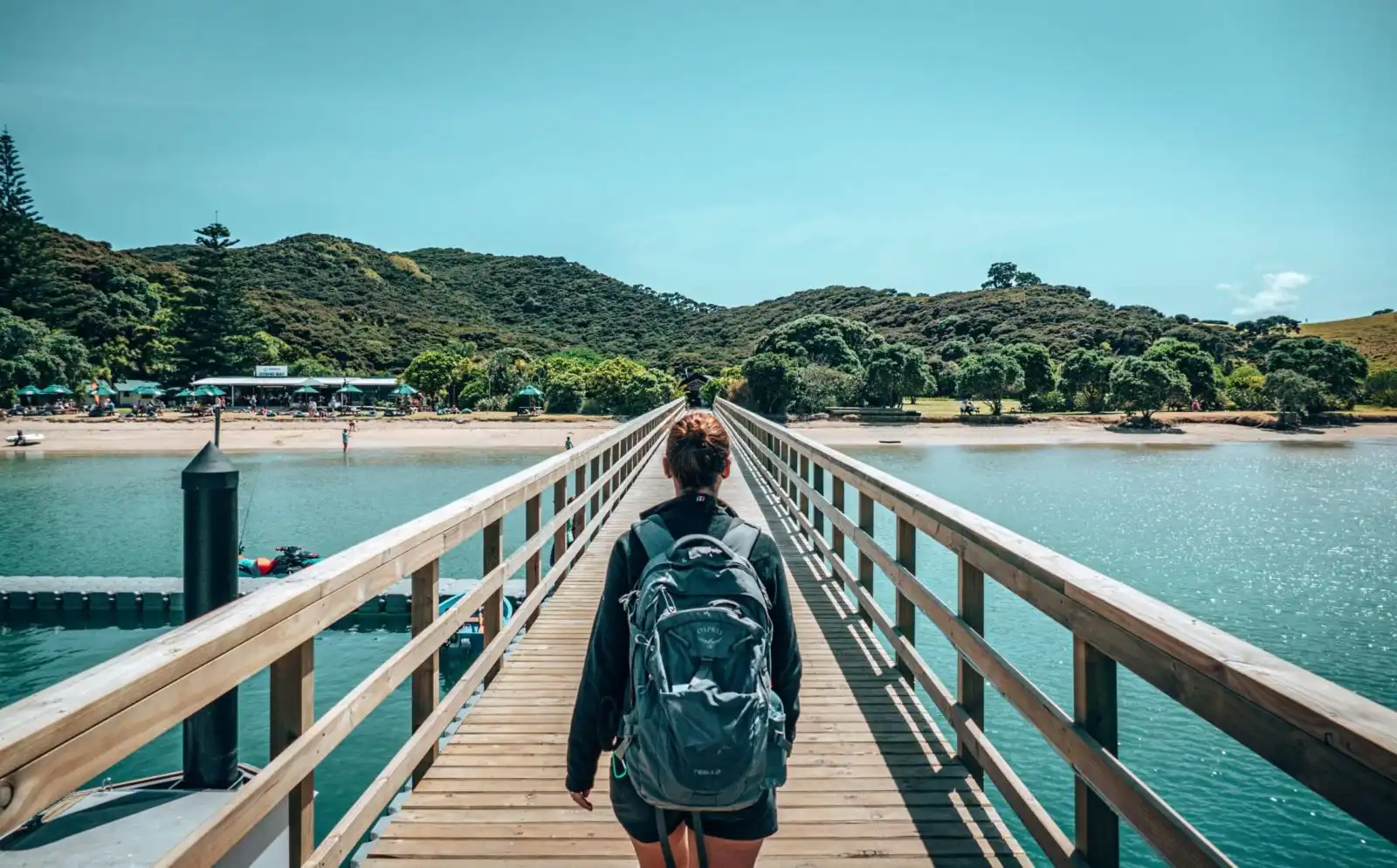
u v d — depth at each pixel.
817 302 155.00
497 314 167.38
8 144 80.75
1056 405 75.81
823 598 6.14
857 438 58.78
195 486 3.99
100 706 1.31
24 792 1.16
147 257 180.75
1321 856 7.75
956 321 119.06
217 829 1.65
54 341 74.50
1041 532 24.73
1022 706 2.45
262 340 96.88
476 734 3.72
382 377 97.31
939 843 2.79
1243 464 45.72
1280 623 15.49
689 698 1.50
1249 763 9.31
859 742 3.60
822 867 2.63
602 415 69.62
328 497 31.41
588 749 1.80
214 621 1.73
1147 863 7.78
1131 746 9.78
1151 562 20.62
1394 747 1.06
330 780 9.66
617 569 1.83
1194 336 106.62
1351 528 25.23
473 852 2.71
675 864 1.70
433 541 3.13
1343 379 76.12
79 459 45.62
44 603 16.22
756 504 11.12
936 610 3.39
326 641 14.28
